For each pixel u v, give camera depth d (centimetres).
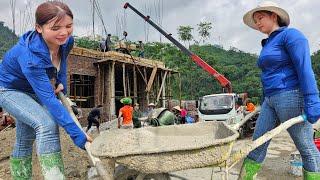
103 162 292
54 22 264
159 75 2208
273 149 856
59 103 272
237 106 1415
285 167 622
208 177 516
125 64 1952
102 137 349
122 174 338
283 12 323
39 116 277
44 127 273
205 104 1446
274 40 325
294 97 318
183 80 4909
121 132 383
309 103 299
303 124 317
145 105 2172
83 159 526
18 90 295
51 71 293
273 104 334
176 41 1143
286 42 314
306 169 328
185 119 1584
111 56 1912
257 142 297
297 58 304
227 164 297
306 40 309
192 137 414
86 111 1867
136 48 2117
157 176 316
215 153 288
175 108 1595
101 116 1911
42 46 271
